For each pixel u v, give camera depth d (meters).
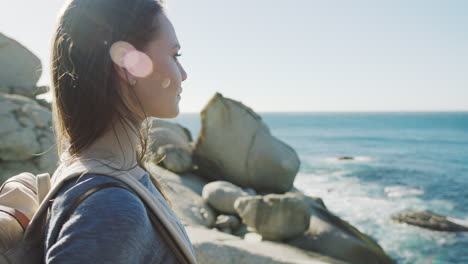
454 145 55.44
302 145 56.56
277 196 7.81
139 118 0.77
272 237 7.54
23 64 9.29
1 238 0.65
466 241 10.97
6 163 6.48
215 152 11.33
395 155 41.09
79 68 0.69
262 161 11.20
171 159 10.58
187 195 8.79
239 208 7.98
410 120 167.38
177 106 0.78
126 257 0.56
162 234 0.66
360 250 7.67
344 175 24.33
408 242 10.98
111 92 0.70
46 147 6.99
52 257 0.55
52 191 0.64
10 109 6.88
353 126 122.25
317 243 7.58
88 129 0.69
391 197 17.42
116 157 0.72
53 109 0.76
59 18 0.72
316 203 9.76
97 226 0.55
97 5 0.69
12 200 0.77
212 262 4.04
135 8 0.70
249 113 11.57
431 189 19.86
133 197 0.61
